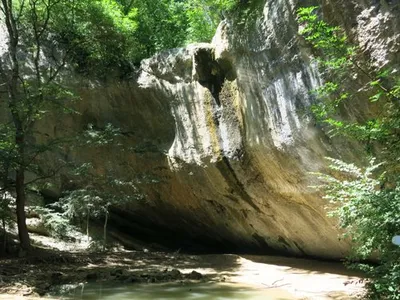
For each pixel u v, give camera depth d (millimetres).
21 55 16312
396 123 6078
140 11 18797
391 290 5234
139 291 9000
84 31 16203
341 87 8086
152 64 15203
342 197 6715
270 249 14594
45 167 16984
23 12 16234
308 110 9156
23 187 13547
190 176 14578
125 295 8562
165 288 9352
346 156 8766
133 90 15836
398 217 5355
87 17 15906
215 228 16234
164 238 18969
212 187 14086
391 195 5707
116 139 16484
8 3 14914
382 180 6516
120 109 16484
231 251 16812
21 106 13258
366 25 7449
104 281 10188
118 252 15078
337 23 7930
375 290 5812
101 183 16906
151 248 17516
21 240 13398
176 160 14734
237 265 12648
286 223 12727
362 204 5973
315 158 9664
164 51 14742
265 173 11828
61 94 14516
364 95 7664
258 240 14750
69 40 16359
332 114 8453
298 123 9570
